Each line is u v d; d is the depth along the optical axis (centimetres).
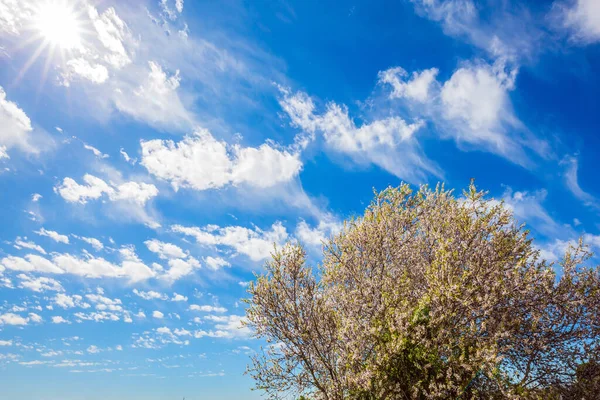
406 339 910
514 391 872
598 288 968
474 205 1095
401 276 1103
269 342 1039
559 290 977
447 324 904
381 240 1177
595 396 880
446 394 847
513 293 920
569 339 974
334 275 1168
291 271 1063
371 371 877
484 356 805
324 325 1033
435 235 1109
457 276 950
